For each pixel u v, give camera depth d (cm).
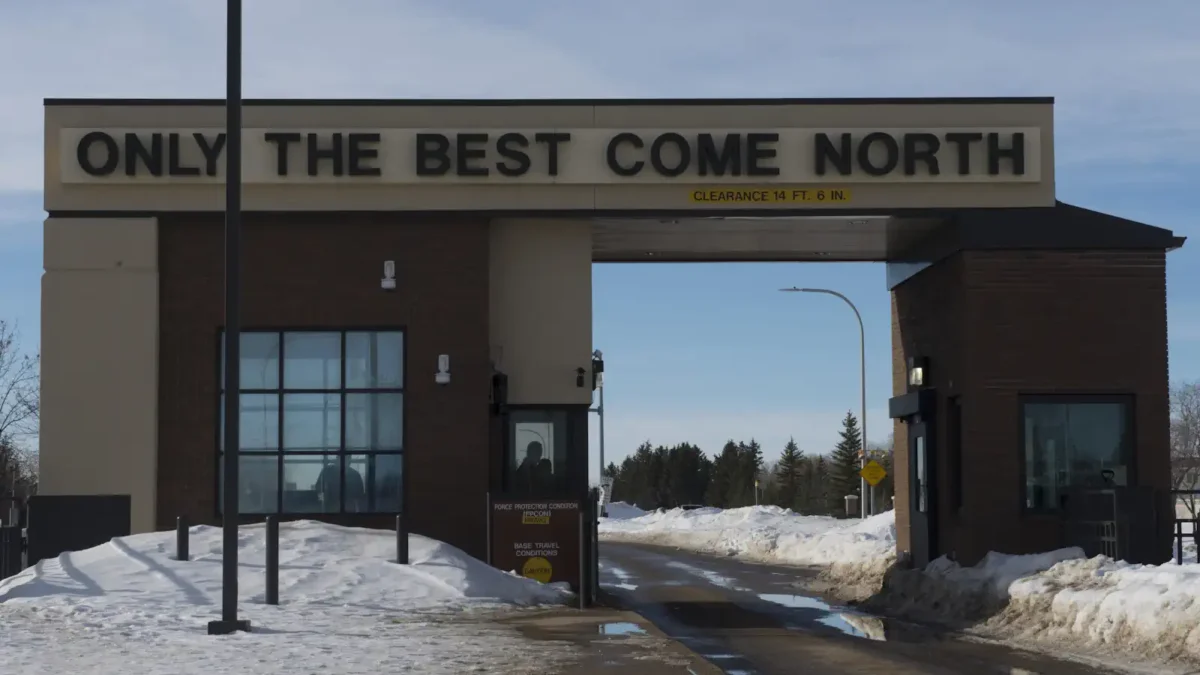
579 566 1984
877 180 2222
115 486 2153
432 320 2192
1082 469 2191
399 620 1598
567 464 2252
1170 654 1387
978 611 1917
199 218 2186
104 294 2172
